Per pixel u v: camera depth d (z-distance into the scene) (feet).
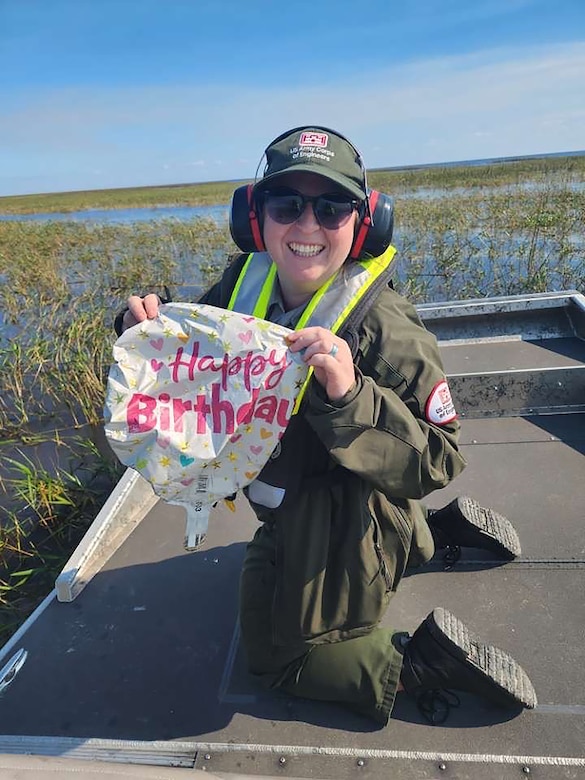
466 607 5.69
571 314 11.54
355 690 4.54
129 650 5.61
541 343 11.07
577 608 5.54
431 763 4.26
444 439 3.86
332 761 4.36
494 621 5.49
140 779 3.82
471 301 12.09
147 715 4.92
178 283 30.94
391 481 3.69
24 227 59.41
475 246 31.24
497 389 8.84
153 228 52.21
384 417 3.58
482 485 7.53
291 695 4.94
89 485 12.25
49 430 15.46
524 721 4.53
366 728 4.60
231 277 5.01
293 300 4.46
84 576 6.59
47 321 23.52
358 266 4.15
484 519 6.09
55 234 50.29
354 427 3.45
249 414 3.67
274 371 3.59
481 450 8.23
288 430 4.14
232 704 4.94
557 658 5.05
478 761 4.25
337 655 4.59
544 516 6.84
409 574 6.16
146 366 3.83
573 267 26.55
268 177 3.75
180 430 3.75
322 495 4.19
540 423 8.66
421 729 4.54
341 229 3.86
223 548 6.91
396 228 38.63
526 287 23.62
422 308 11.97
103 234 49.32
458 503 6.09
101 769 3.87
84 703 5.10
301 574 4.17
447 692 4.78
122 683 5.26
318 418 3.50
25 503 11.87
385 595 4.40
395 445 3.60
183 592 6.29
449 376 8.84
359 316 3.98
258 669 4.91
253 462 3.76
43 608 6.21
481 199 50.44
